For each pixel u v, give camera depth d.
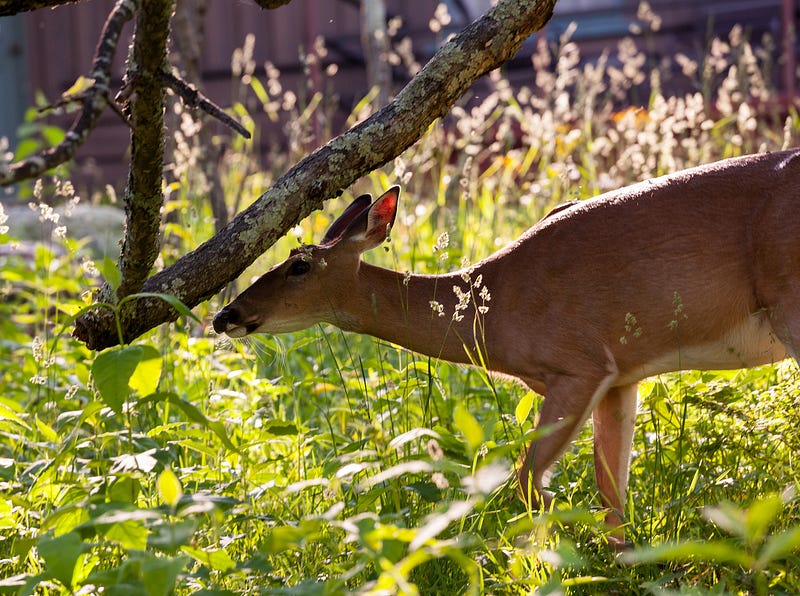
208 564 3.21
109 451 5.28
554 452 4.67
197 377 6.27
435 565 3.79
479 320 5.06
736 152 9.04
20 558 3.67
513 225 8.92
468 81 4.54
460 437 4.75
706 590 3.34
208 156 8.91
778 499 2.40
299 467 4.79
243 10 17.28
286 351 5.67
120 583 2.90
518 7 4.51
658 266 4.63
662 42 15.38
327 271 5.28
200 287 4.48
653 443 5.14
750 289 4.55
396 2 16.52
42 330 7.89
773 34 14.84
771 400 4.67
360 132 4.49
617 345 4.74
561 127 9.09
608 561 3.93
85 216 11.02
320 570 3.76
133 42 3.99
